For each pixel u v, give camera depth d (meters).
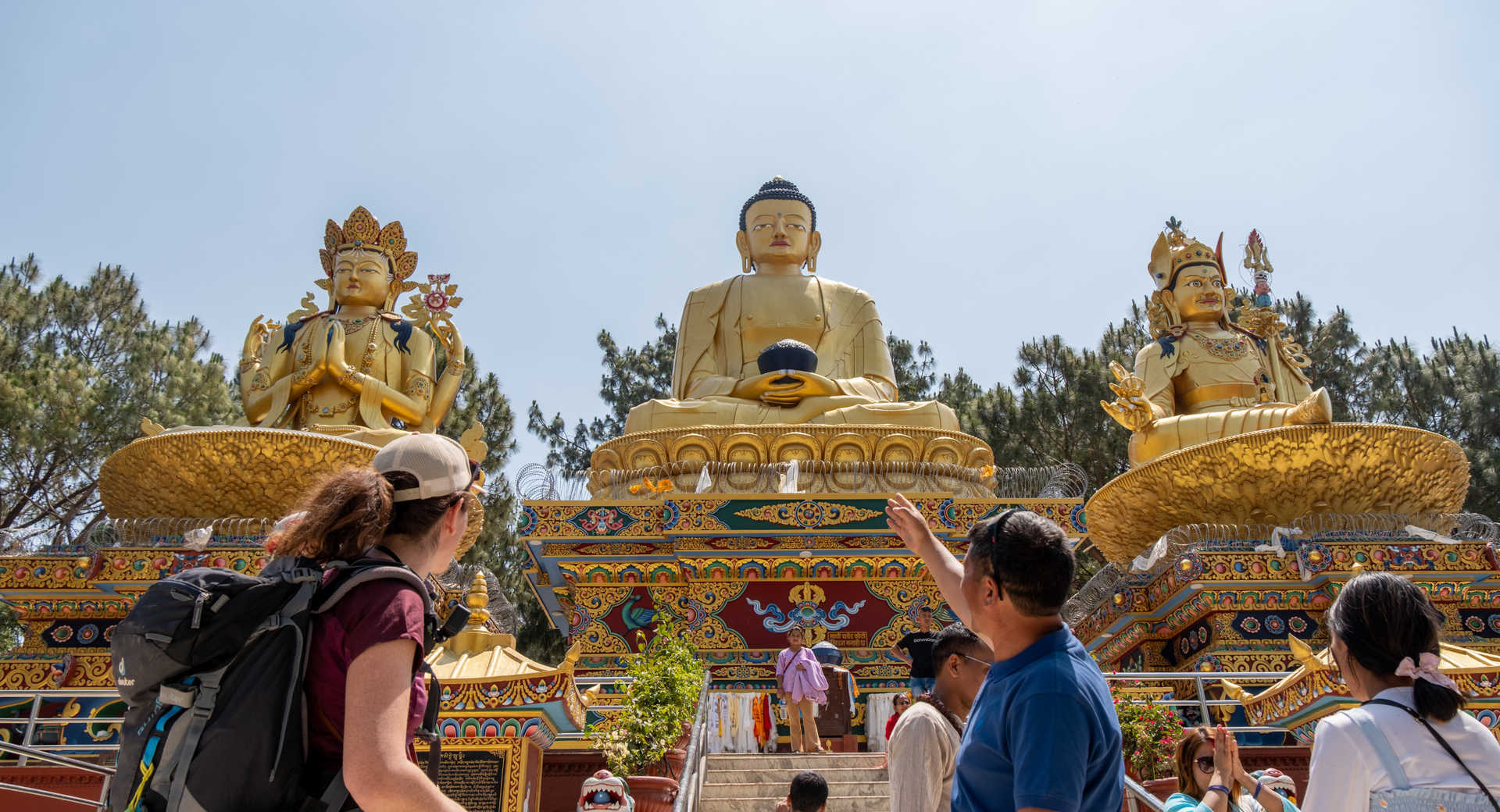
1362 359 26.52
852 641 16.42
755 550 16.61
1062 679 3.38
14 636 25.53
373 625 2.91
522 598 27.89
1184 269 20.58
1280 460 16.62
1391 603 3.96
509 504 27.23
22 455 22.72
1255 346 20.22
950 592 4.35
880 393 21.47
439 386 19.06
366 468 3.43
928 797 4.82
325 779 2.90
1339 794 3.76
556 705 9.55
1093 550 26.19
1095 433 25.05
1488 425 24.34
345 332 18.94
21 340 24.53
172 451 15.98
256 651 2.87
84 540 15.93
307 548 3.14
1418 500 17.14
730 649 16.38
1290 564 15.79
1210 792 4.98
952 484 18.30
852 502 16.77
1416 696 3.81
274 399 18.11
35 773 11.74
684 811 8.22
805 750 12.66
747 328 22.38
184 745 2.80
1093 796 3.34
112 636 2.91
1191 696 15.55
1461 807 3.58
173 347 25.66
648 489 17.58
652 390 31.55
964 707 5.29
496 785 9.31
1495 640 15.88
